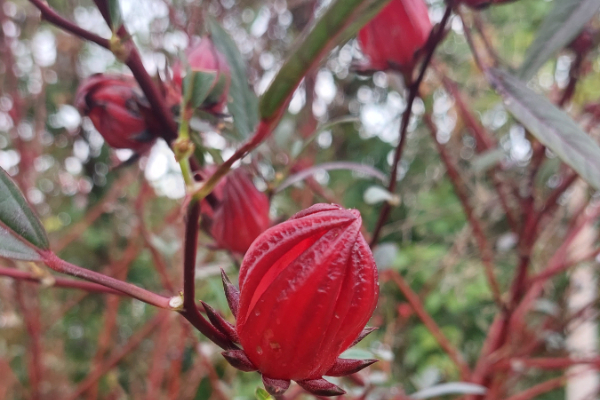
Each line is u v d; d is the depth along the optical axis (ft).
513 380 1.08
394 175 0.54
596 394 1.07
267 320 0.27
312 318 0.27
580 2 0.42
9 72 0.98
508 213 0.84
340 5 0.23
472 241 1.11
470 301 1.46
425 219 1.31
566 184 0.78
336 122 0.53
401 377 1.46
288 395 0.60
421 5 0.46
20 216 0.30
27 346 1.17
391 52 0.47
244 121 0.49
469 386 0.67
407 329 1.53
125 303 1.71
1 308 1.26
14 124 0.99
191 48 0.51
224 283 0.32
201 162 0.48
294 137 0.97
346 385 0.66
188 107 0.30
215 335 0.31
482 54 0.97
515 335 0.93
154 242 0.79
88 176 1.70
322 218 0.27
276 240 0.28
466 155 1.07
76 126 1.33
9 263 0.82
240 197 0.47
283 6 1.01
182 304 0.31
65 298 1.72
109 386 1.34
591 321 1.11
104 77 0.46
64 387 1.31
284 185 0.54
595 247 1.09
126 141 0.45
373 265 0.28
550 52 0.43
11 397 1.31
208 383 1.60
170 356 1.21
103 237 1.78
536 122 0.39
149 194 1.18
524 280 0.83
